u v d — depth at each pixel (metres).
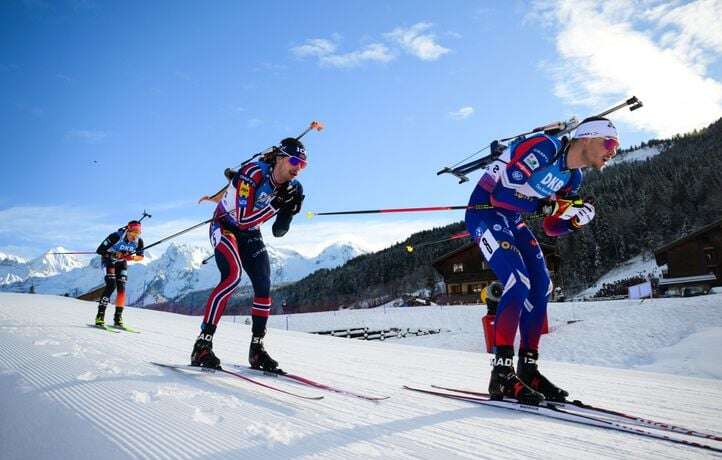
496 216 3.06
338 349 6.55
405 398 2.85
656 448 1.94
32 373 2.85
